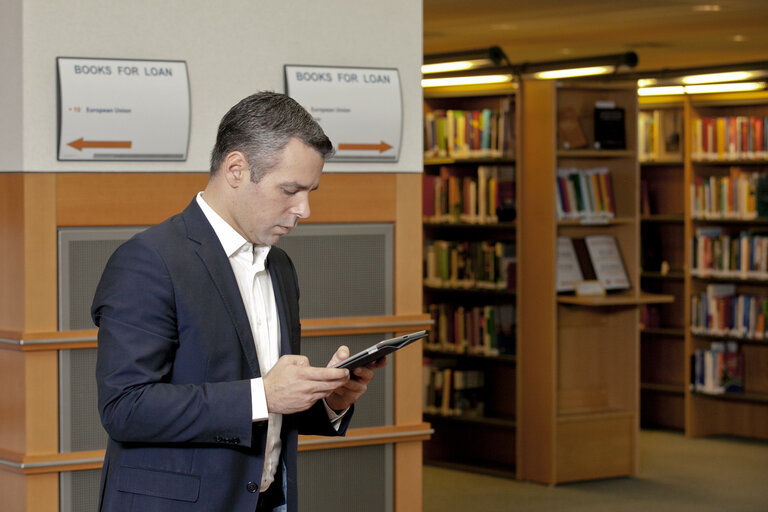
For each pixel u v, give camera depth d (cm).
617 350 656
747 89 744
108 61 346
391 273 400
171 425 190
